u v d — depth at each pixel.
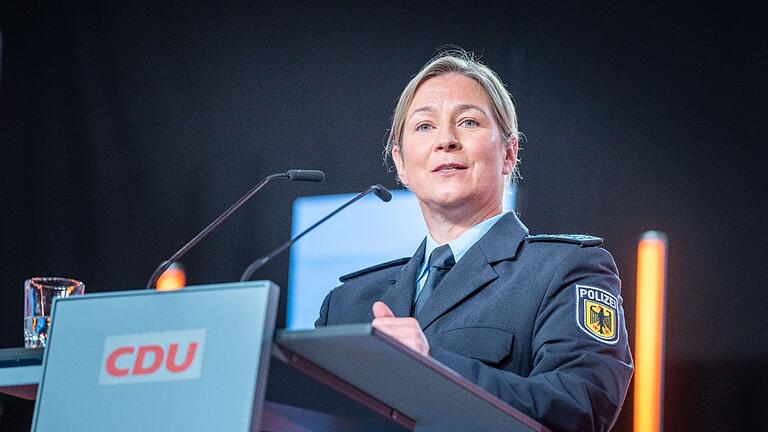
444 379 4.43
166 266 5.86
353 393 4.70
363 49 13.42
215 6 14.11
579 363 5.96
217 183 13.77
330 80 13.48
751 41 11.87
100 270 14.12
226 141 13.83
